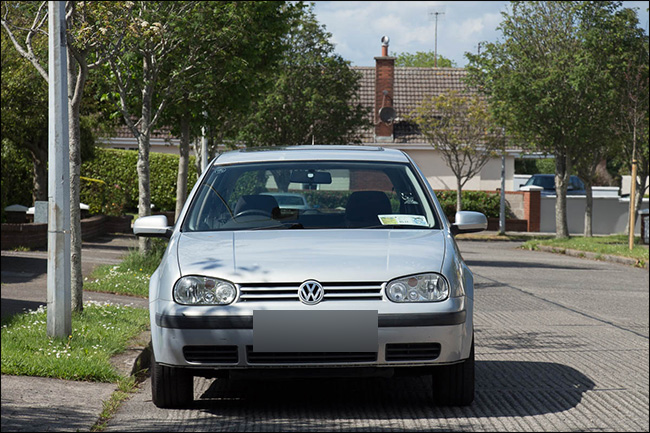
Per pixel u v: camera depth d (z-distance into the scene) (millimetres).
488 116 42906
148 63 18078
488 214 48906
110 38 12234
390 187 8492
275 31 22594
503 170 45125
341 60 40594
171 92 18391
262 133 39250
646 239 34250
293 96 39719
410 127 53875
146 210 18422
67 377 8062
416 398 7801
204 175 8711
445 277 6965
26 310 11914
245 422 6898
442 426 6832
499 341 11258
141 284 15148
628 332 12156
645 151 35469
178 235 7840
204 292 6805
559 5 36438
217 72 19375
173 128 23469
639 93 34750
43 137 28875
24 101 25578
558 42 36312
